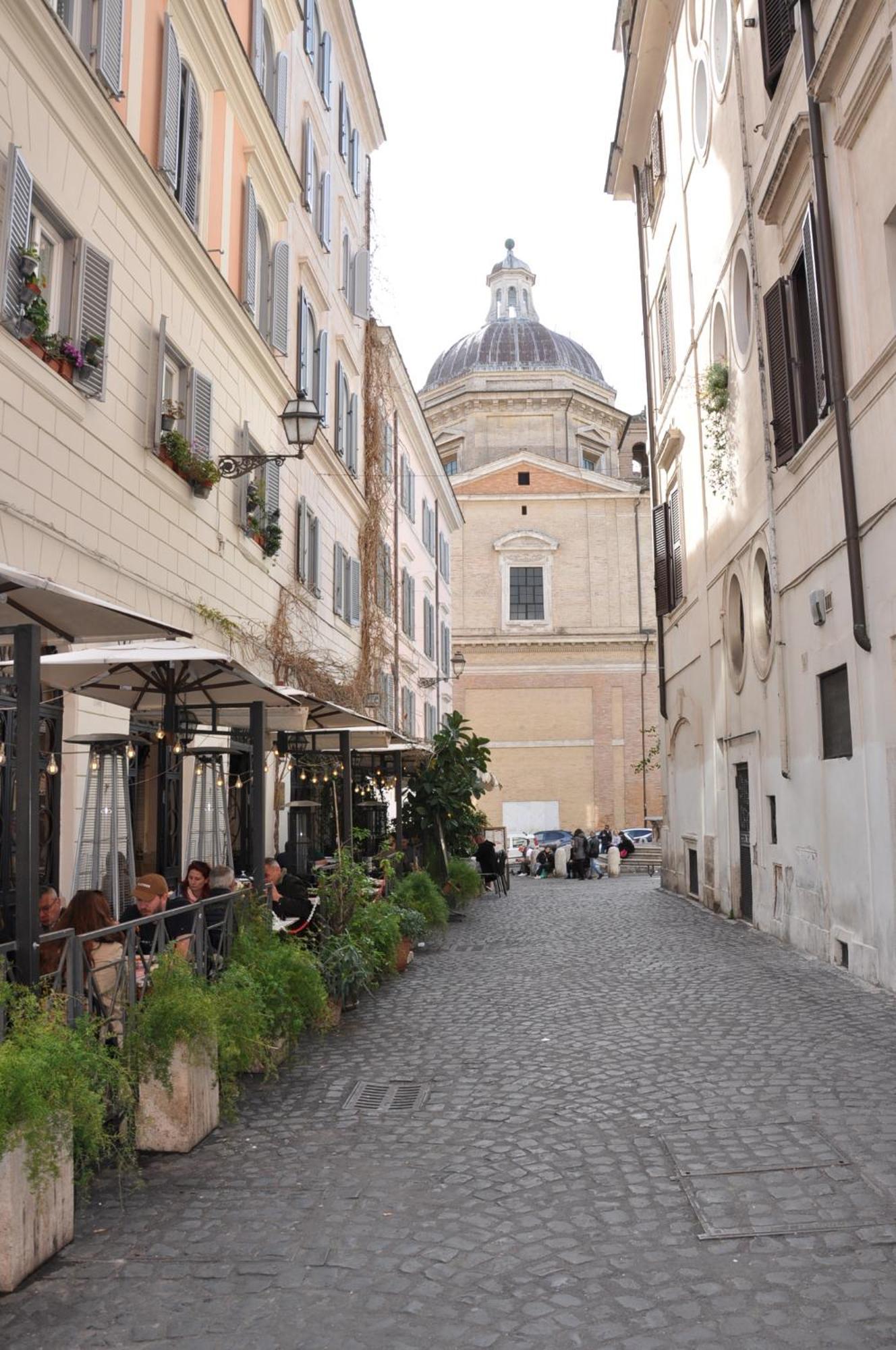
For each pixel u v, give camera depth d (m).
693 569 19.58
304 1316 3.71
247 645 14.79
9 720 8.85
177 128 11.84
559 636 48.44
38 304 8.49
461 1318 3.67
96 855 8.75
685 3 18.72
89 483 9.84
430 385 55.09
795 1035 7.89
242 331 14.32
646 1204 4.65
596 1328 3.58
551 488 49.59
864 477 10.17
